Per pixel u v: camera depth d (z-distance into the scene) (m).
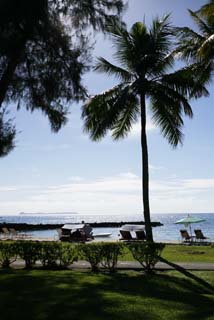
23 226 87.31
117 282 13.23
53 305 10.10
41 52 12.16
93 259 15.76
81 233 36.88
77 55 12.49
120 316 9.29
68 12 12.17
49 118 12.72
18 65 12.16
